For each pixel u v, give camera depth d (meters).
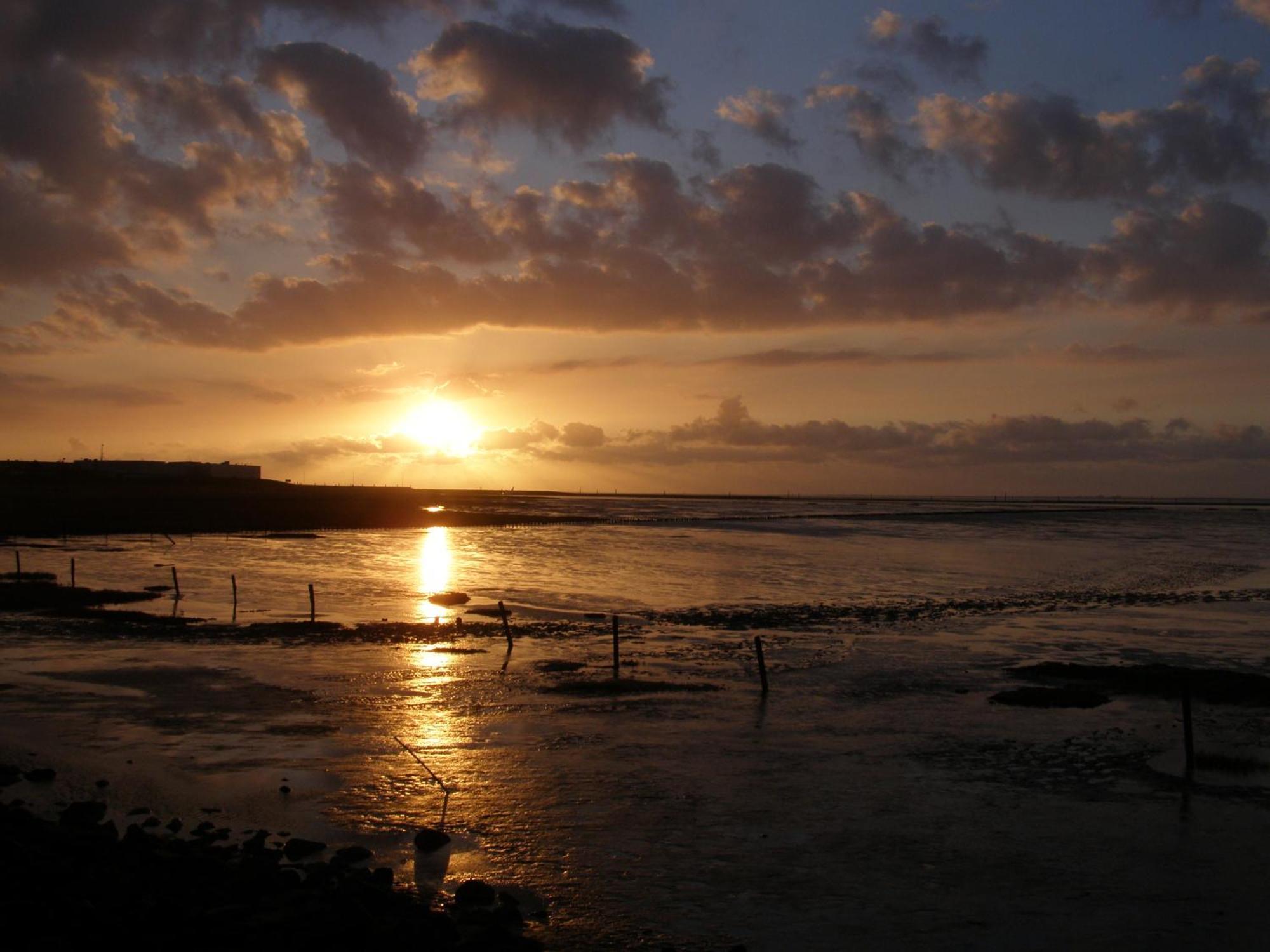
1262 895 12.91
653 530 112.81
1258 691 25.97
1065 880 13.32
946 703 24.64
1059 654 32.78
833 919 12.02
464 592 48.75
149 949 9.69
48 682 24.70
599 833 14.84
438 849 14.08
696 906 12.33
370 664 28.33
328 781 17.00
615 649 29.05
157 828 14.17
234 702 22.97
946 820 15.71
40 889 10.80
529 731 20.92
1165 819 15.91
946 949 11.29
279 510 123.19
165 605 41.31
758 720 22.41
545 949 11.09
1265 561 76.62
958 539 104.19
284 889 11.53
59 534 83.12
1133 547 93.12
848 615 41.59
